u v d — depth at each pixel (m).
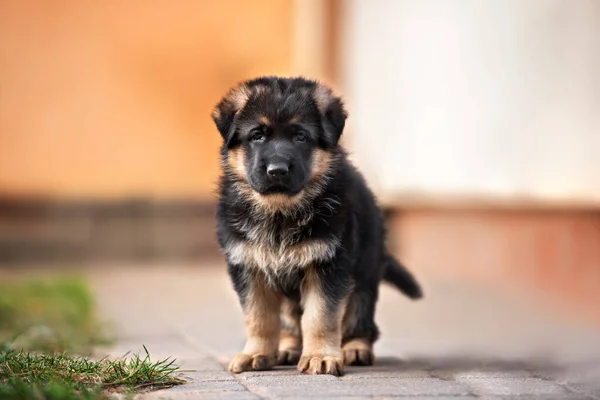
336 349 5.94
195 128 17.38
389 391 5.09
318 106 6.20
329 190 6.05
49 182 16.77
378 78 15.11
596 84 9.56
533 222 11.15
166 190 17.23
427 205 14.06
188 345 7.65
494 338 8.17
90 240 16.81
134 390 5.08
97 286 13.13
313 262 5.96
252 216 6.10
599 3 9.47
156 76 17.22
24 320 9.41
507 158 11.61
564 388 5.33
